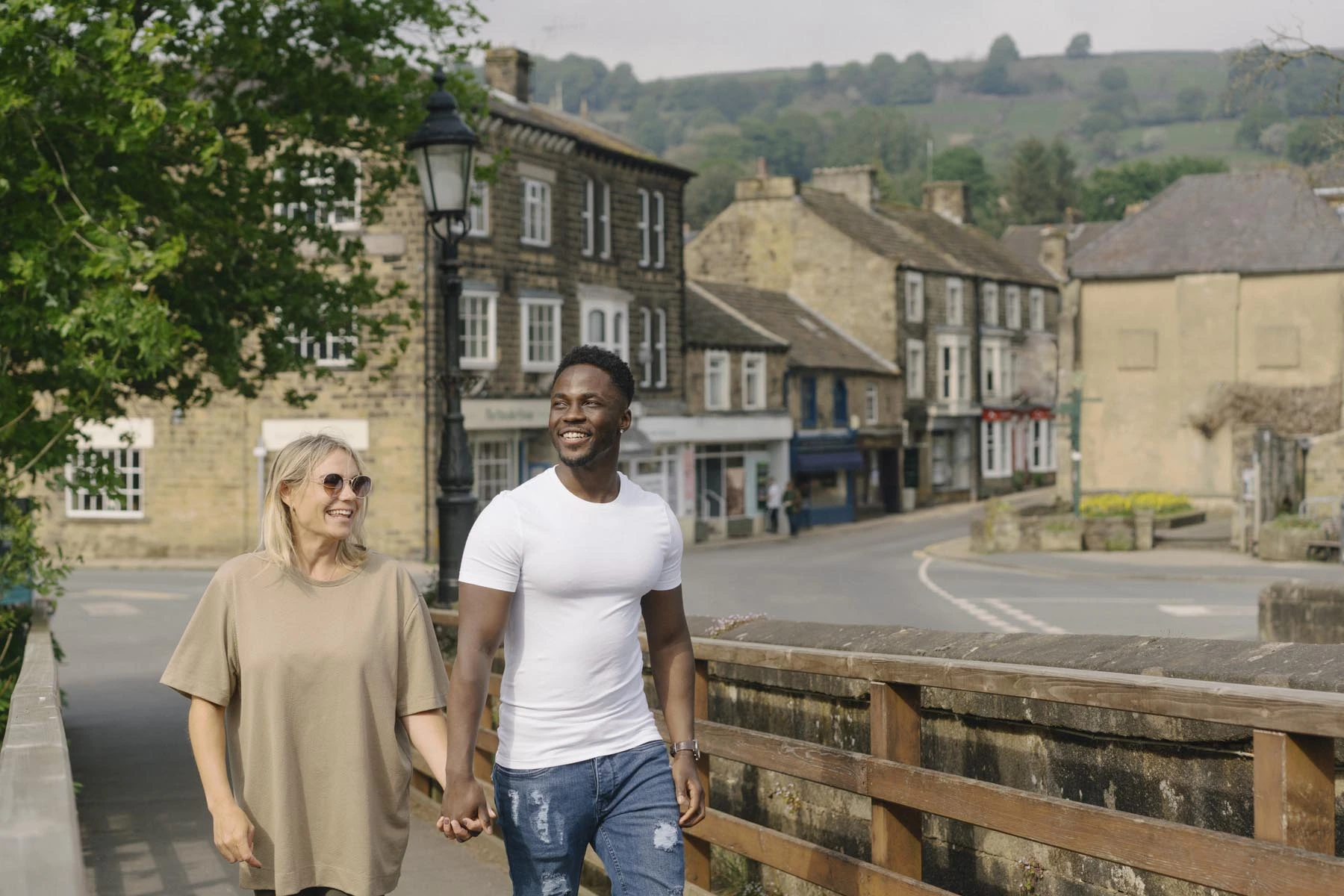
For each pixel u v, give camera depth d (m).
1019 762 5.19
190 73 10.76
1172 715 3.83
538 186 40.19
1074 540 35.19
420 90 12.71
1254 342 44.12
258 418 36.47
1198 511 43.81
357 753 4.24
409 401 35.38
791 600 24.36
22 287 9.22
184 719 13.53
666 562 4.36
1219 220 45.47
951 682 4.67
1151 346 45.12
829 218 59.00
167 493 37.09
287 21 12.01
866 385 56.09
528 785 4.20
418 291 35.19
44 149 9.73
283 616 4.26
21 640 11.20
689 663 4.53
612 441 4.24
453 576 9.91
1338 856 3.99
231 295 11.62
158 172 10.95
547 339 40.28
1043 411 67.81
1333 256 43.34
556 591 4.18
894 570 31.45
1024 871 5.18
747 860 6.59
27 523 9.15
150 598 26.78
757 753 5.68
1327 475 37.22
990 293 64.88
